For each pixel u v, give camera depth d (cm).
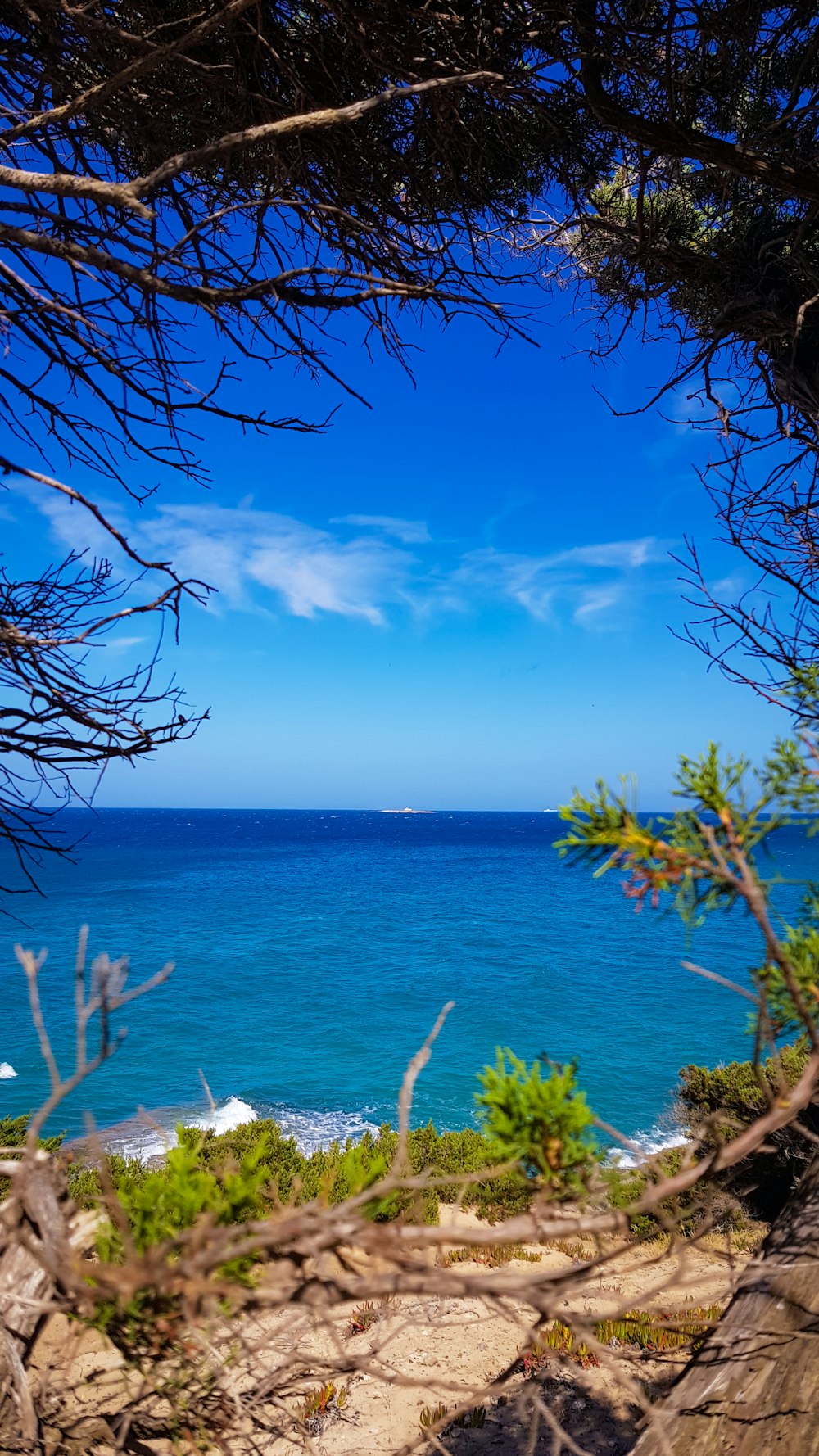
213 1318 100
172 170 161
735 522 359
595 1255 94
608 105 275
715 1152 96
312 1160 928
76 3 222
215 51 255
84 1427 137
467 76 165
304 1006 3438
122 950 4550
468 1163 1050
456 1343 715
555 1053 2667
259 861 10750
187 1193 106
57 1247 111
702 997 3534
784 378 348
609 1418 508
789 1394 128
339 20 241
